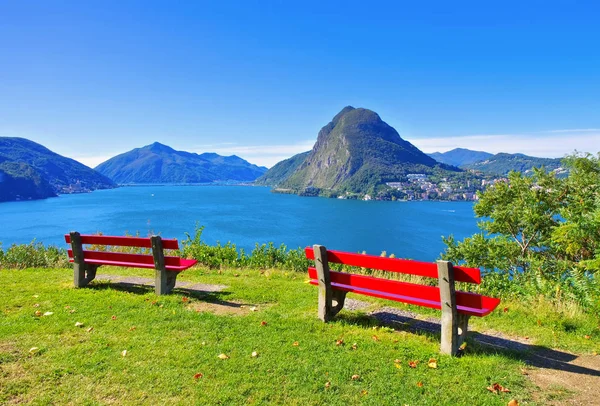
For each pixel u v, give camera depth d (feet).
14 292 23.63
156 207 507.71
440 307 15.75
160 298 22.52
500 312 21.52
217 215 406.21
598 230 34.71
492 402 12.03
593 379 13.74
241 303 22.58
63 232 268.82
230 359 14.47
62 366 13.61
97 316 18.95
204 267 35.45
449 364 14.58
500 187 56.24
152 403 11.57
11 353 14.53
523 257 51.60
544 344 17.07
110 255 25.12
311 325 18.44
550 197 51.72
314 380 13.15
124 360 14.17
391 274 34.37
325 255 19.03
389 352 15.43
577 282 24.66
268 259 39.50
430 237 266.77
